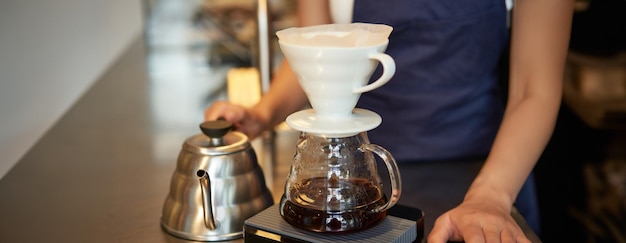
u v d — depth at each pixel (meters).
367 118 0.83
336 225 0.85
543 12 1.16
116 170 1.42
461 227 0.95
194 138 1.06
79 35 2.58
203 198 0.99
